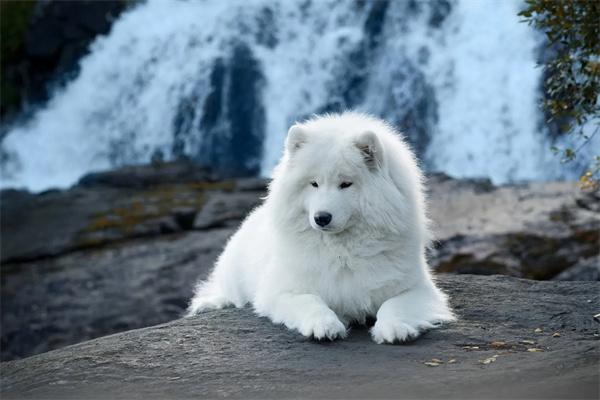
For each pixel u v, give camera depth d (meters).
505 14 28.09
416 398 6.14
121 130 33.00
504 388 6.17
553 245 17.97
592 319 8.16
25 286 20.97
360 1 31.23
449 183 22.17
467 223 19.28
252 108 31.56
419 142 29.05
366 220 7.71
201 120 31.92
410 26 30.08
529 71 27.08
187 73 32.44
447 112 28.59
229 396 6.43
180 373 6.96
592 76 9.02
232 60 31.88
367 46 30.77
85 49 34.00
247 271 9.20
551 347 7.21
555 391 6.00
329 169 7.63
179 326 8.27
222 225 23.09
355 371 6.74
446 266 17.88
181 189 26.09
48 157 33.31
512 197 20.69
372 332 7.60
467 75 28.41
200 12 33.06
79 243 22.92
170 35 33.19
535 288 9.64
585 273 17.25
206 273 20.20
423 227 8.32
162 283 20.14
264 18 32.28
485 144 27.66
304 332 7.54
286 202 7.92
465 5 28.97
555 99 9.66
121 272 20.97
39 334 18.97
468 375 6.46
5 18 34.09
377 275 7.86
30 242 23.25
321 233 7.87
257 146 31.27
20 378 7.27
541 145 26.31
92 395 6.66
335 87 30.89
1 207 25.94
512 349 7.20
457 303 8.84
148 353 7.50
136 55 33.44
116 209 24.59
